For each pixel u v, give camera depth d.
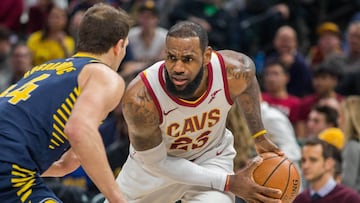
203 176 6.77
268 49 15.77
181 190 7.09
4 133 5.95
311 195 9.41
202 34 6.24
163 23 15.62
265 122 10.70
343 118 11.34
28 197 5.97
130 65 12.88
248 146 9.52
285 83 13.22
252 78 6.77
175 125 6.62
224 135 7.11
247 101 6.92
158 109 6.50
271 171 6.82
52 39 14.46
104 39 6.19
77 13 15.23
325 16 16.78
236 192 6.78
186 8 15.33
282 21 15.89
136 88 6.52
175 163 6.78
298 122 12.98
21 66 13.40
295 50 15.16
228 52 6.77
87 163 5.58
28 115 5.99
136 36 14.60
